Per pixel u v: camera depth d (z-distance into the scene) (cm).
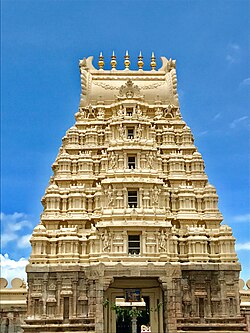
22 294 5300
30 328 4322
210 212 5044
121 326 7375
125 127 5325
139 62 6350
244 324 4425
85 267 4581
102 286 4322
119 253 4562
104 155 5250
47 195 5038
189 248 4744
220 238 4791
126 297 4731
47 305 4462
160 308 4638
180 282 4538
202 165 5356
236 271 4631
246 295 5394
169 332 4250
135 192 4966
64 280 4534
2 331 4922
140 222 4678
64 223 4922
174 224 4972
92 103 5794
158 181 4956
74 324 4341
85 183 5178
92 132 5484
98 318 4250
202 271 4606
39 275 4544
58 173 5241
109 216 4744
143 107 5650
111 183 4903
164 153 5438
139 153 5125
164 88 5938
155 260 4559
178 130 5628
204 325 4359
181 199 5059
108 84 5925
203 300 4534
